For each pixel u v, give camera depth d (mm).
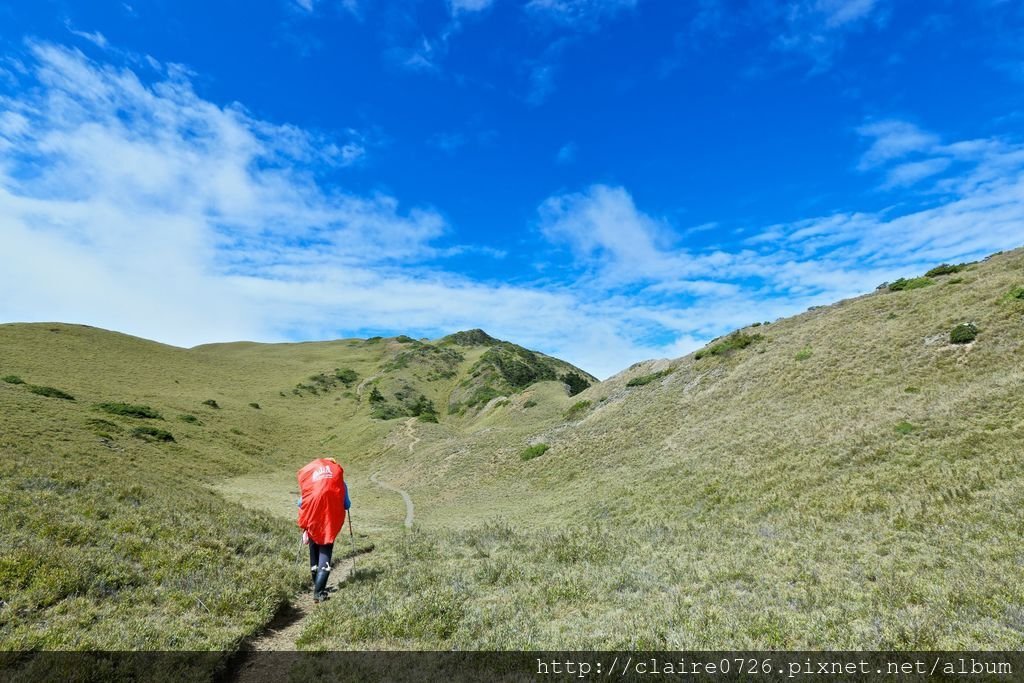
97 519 11391
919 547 10000
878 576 8578
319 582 9539
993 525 10312
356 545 15844
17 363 69438
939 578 8023
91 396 59562
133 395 68625
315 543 9812
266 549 13078
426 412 98812
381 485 49688
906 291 39031
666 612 7727
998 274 32719
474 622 7680
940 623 6262
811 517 14156
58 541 9211
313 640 7375
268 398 96312
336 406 101062
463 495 38344
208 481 35188
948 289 34375
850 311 39531
